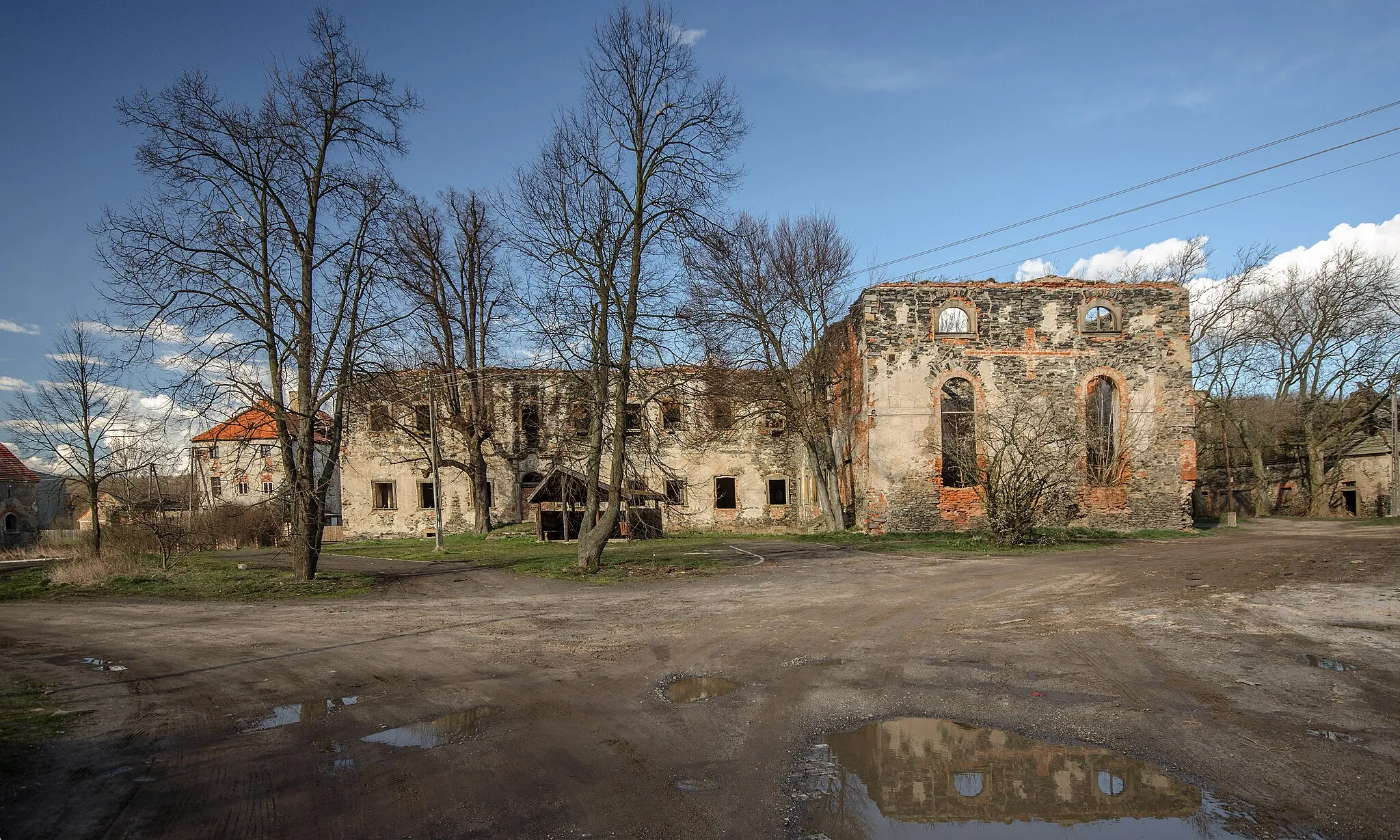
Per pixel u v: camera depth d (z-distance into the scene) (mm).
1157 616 11664
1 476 47531
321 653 11109
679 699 8375
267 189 18031
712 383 32281
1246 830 5078
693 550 26250
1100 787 5863
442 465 37156
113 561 23562
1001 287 30641
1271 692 7781
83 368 29109
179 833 5227
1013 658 9586
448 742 7066
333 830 5266
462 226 35219
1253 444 44719
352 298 18703
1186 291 30891
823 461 33062
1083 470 29875
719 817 5430
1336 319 42656
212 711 8281
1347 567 16016
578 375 20953
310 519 19234
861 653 10164
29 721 7934
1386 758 6078
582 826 5273
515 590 17375
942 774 6184
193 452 31594
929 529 29719
